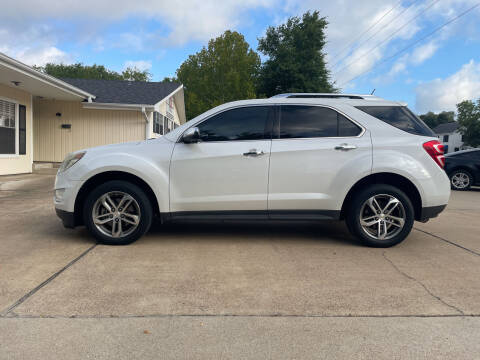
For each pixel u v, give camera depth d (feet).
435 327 8.36
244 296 9.87
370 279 11.23
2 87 38.58
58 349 7.29
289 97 15.40
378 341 7.75
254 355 7.20
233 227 18.24
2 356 7.03
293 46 124.36
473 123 186.19
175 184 14.39
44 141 51.62
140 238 15.79
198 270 11.83
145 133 52.01
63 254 13.26
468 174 39.88
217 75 144.36
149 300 9.53
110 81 60.90
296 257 13.37
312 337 7.88
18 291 9.95
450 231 18.07
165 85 61.82
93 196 14.15
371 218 14.66
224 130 14.80
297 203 14.51
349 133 14.75
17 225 17.74
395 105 15.16
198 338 7.77
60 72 169.99
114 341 7.60
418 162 14.40
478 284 10.93
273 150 14.42
